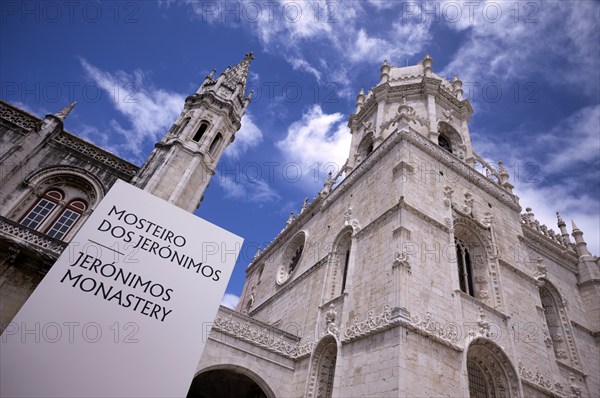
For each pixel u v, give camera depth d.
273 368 21.58
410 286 18.00
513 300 22.14
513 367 18.47
